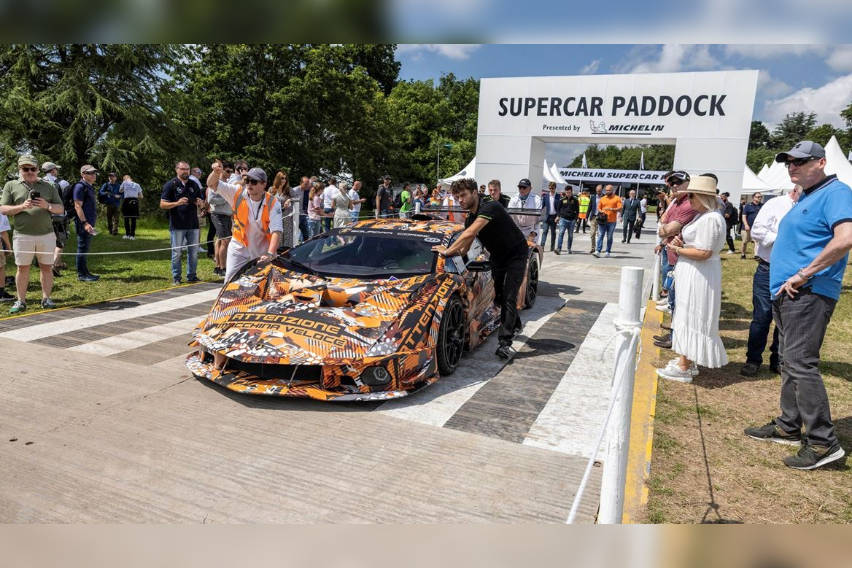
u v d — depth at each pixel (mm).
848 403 4098
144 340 4973
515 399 3881
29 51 17938
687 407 3949
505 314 4801
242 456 2914
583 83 17766
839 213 2998
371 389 3623
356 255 4777
